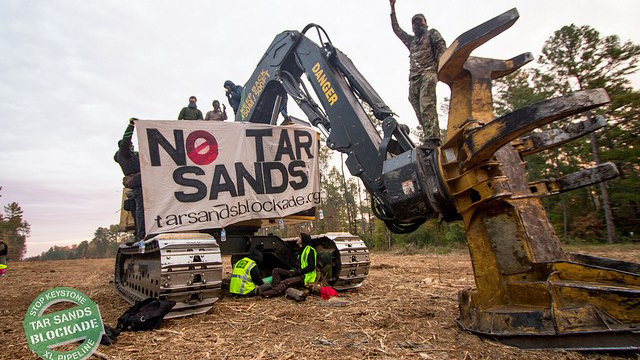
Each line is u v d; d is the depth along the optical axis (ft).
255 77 22.03
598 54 71.05
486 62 11.65
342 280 19.36
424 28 15.99
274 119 21.53
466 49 10.03
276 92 21.86
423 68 15.72
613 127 69.92
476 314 10.58
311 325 12.70
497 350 9.26
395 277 25.63
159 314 12.80
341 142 16.19
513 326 9.46
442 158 11.43
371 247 91.09
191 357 9.80
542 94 78.74
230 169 18.95
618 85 69.00
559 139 11.22
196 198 18.07
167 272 14.06
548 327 8.84
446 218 12.17
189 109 31.68
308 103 18.62
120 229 25.18
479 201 10.49
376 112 15.61
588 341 8.41
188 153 18.34
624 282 9.30
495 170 10.57
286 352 9.98
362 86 16.22
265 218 19.42
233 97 25.96
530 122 8.45
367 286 21.35
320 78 17.46
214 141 18.92
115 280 24.29
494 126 9.20
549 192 11.78
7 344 11.62
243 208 18.88
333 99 16.71
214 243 15.99
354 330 11.85
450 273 27.45
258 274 18.72
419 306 14.96
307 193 20.42
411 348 9.90
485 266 10.82
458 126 11.26
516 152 11.93
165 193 17.61
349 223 104.47
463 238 76.43
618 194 68.69
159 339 11.48
